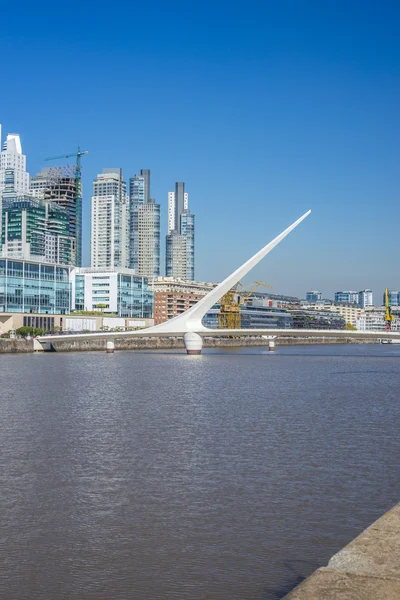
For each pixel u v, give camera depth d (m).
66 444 40.44
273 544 23.02
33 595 19.33
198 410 55.97
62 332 182.00
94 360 130.50
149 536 23.94
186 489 29.95
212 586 19.77
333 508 26.91
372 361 133.88
